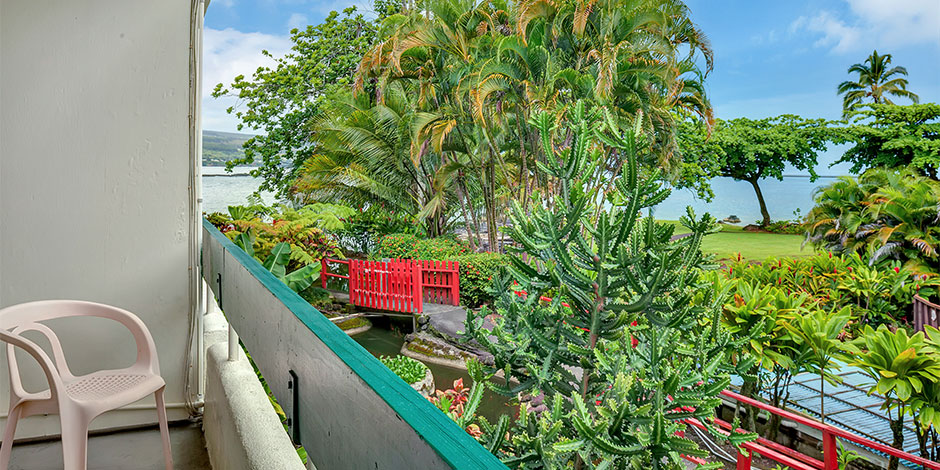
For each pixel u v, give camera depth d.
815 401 5.98
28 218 2.72
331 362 0.84
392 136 15.65
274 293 1.27
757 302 4.81
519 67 13.02
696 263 1.57
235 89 22.39
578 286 1.56
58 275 2.76
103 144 2.78
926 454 4.25
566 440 1.29
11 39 2.64
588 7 12.43
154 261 2.87
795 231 37.31
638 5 12.70
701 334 1.67
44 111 2.71
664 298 1.46
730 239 35.91
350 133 15.59
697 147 29.95
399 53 13.62
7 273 2.70
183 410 2.93
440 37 13.62
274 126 22.55
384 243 14.12
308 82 21.88
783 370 5.14
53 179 2.73
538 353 1.69
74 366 2.78
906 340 4.05
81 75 2.73
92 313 2.21
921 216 10.51
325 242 13.32
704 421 1.57
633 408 1.43
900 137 27.45
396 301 11.12
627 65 12.93
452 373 8.99
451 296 11.59
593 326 1.56
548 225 1.51
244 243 5.46
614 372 1.47
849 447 5.01
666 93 13.82
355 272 11.77
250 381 1.99
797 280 7.97
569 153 1.52
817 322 4.61
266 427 1.60
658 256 1.45
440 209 16.58
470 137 15.01
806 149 31.86
